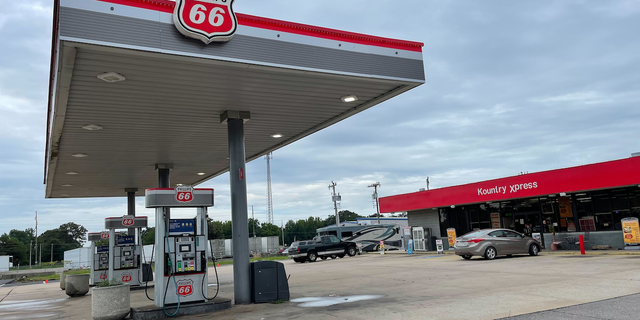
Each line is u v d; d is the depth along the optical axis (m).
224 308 8.80
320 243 28.66
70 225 136.50
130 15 6.36
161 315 8.26
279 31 7.60
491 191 21.77
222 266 31.16
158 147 13.48
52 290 18.39
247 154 16.05
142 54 6.51
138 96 8.75
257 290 9.34
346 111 10.99
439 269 14.52
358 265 20.11
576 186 18.08
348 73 8.14
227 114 10.27
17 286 24.91
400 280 12.12
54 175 16.44
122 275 14.65
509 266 13.69
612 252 16.03
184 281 8.75
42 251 116.25
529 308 6.70
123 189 21.05
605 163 17.14
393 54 8.77
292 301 9.33
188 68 7.48
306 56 7.78
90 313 9.78
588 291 7.93
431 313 6.84
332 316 7.15
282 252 56.97
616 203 18.62
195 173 18.75
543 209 21.69
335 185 55.59
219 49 6.98
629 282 8.66
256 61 7.28
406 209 27.36
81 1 6.05
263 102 9.80
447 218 26.25
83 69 7.21
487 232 17.30
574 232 19.31
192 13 6.72
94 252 16.47
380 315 6.96
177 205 8.82
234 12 7.13
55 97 7.92
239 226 9.79
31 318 9.44
